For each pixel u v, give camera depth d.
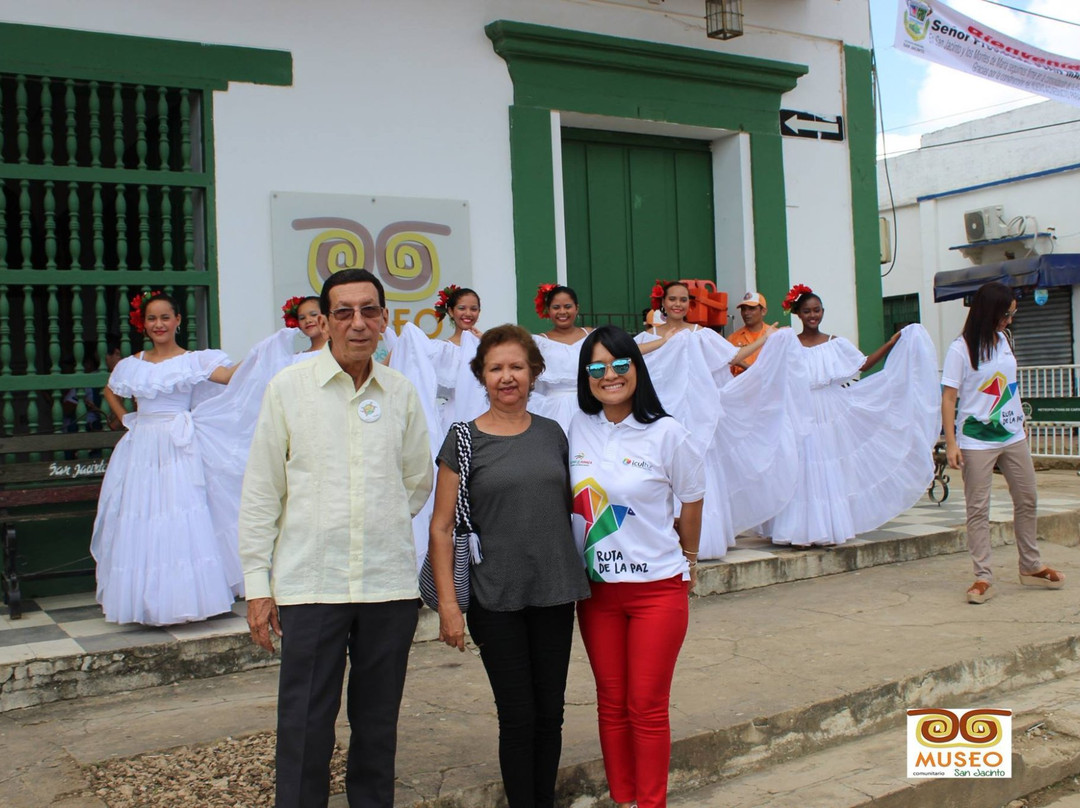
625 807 3.46
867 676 4.66
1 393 6.08
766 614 5.82
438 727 4.13
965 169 18.77
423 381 5.43
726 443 6.57
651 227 8.16
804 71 8.28
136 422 5.25
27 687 4.41
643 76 7.65
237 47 6.14
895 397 7.08
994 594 6.14
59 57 5.65
